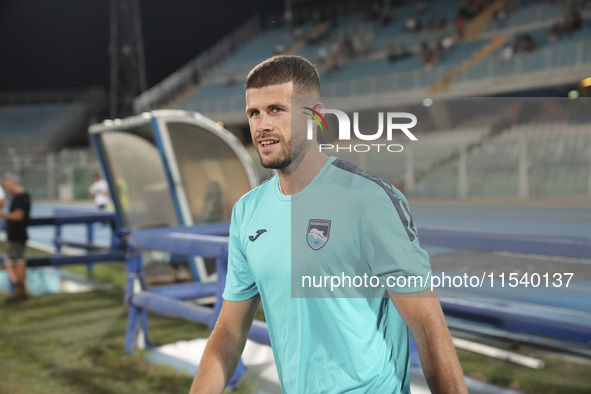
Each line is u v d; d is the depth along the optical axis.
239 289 1.69
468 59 26.33
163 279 6.41
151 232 4.71
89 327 5.63
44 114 42.53
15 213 6.98
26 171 35.00
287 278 1.46
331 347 1.45
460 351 4.25
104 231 17.39
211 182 6.32
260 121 1.45
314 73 1.49
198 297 5.16
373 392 1.45
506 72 24.12
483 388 3.58
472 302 3.55
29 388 3.96
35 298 7.14
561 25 24.12
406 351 1.53
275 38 37.59
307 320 1.46
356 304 1.42
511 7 27.95
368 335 1.43
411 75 26.77
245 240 1.57
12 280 7.12
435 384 1.35
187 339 5.07
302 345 1.47
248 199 1.61
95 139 6.82
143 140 6.62
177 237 4.14
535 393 3.48
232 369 1.69
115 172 6.96
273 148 1.45
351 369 1.44
